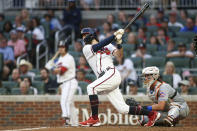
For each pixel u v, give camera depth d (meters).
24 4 66.19
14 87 47.72
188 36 56.84
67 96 38.81
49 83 46.91
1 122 43.34
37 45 56.34
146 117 33.06
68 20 58.66
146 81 32.31
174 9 63.12
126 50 53.34
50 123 43.22
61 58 39.47
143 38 55.50
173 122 31.88
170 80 45.16
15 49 55.00
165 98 31.53
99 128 28.41
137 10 60.50
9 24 59.56
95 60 29.86
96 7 64.25
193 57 51.44
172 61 51.22
